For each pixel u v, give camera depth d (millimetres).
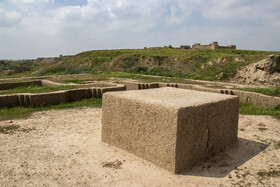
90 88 8156
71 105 7066
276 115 6324
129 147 3586
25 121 5316
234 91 8180
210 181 2822
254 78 14734
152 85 10453
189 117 3020
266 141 4273
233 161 3383
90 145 3920
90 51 36500
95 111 6402
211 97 3740
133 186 2701
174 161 2939
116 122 3744
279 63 14469
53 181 2803
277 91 8219
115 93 3855
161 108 3027
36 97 6758
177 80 12641
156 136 3137
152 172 3002
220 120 3631
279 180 2885
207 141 3471
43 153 3594
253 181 2850
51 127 4918
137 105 3352
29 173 2984
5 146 3842
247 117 6062
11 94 6750
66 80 11336
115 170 3061
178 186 2693
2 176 2898
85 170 3072
